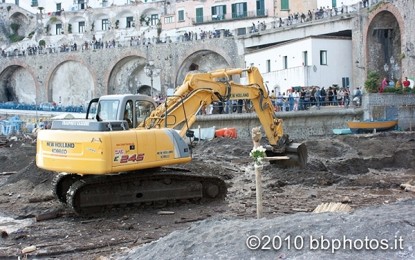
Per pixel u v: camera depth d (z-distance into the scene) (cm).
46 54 7106
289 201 1770
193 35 6388
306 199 1806
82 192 1552
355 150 2895
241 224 995
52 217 1605
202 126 4025
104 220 1538
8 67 7325
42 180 2108
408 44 4278
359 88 4462
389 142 3036
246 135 4047
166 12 7381
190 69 6550
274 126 2112
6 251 1273
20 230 1470
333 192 1950
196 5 6912
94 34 7688
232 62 6131
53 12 8006
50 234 1413
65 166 1545
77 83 7044
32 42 7950
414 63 4216
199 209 1634
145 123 1725
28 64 7206
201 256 875
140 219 1534
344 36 5172
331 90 4275
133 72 6825
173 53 6444
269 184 2062
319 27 5306
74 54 6956
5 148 3441
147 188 1622
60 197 1692
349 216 938
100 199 1570
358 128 3803
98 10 7712
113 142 1500
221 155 3008
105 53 6788
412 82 4203
